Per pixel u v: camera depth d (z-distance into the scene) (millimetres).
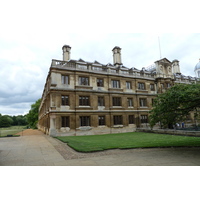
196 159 7539
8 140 15836
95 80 24219
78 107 21797
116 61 32781
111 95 25203
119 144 11789
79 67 23344
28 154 9039
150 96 29781
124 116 26094
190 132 17172
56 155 8742
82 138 16672
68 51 28906
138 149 10219
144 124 28062
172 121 10797
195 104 9867
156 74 31297
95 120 23094
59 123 20359
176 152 9195
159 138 15711
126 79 27547
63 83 21703
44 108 29953
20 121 122375
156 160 7461
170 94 9703
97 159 7797
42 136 20000
